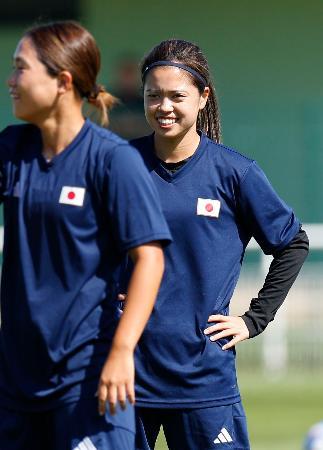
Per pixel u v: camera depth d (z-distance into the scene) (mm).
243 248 19594
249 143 58625
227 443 19062
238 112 58656
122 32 68062
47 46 15602
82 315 15641
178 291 18828
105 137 15859
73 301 15641
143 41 68125
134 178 15625
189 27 68000
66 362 15672
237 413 19297
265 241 19672
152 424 19203
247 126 58625
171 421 19062
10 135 16484
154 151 19297
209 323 18969
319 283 44375
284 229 19641
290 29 67625
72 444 15609
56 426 15789
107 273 15867
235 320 19359
